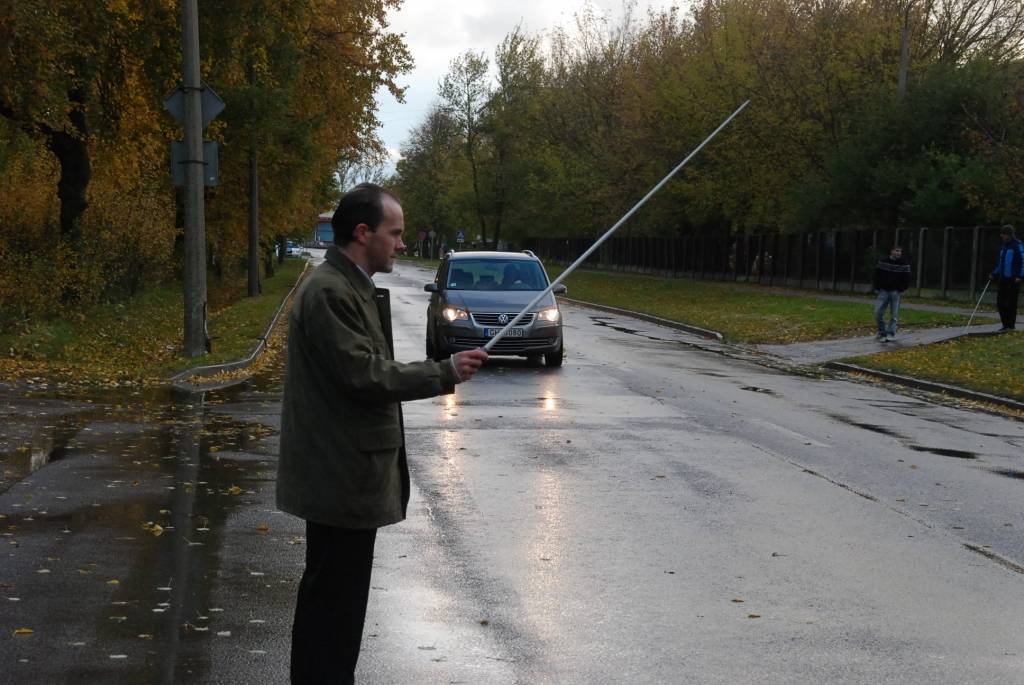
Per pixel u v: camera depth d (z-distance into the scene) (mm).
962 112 40562
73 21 21375
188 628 5738
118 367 17906
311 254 142750
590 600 6387
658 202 59844
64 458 10328
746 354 25109
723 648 5605
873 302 37312
